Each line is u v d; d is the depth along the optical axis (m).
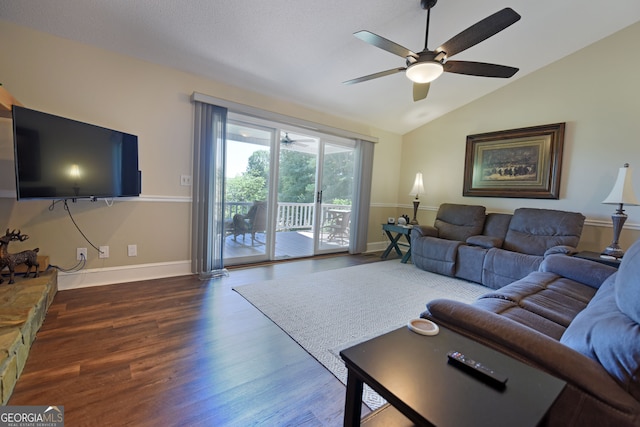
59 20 2.25
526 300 1.73
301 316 2.31
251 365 1.66
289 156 4.10
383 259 4.48
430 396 0.78
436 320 1.29
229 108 3.27
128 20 2.29
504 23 1.75
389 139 5.16
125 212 2.83
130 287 2.74
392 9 2.38
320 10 2.33
